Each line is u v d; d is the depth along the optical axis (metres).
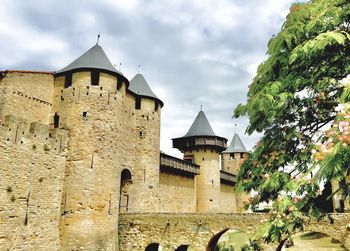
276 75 5.29
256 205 5.52
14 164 16.39
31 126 18.16
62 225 19.06
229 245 25.97
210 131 39.12
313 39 4.37
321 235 31.22
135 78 29.55
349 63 4.67
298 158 5.12
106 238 19.92
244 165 5.83
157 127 28.78
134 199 25.58
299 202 4.38
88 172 20.05
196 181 37.78
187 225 20.55
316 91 5.25
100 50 23.28
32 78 20.77
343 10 4.71
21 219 16.44
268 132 5.62
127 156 25.41
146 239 21.41
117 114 22.28
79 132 20.59
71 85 21.67
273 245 16.42
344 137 3.32
